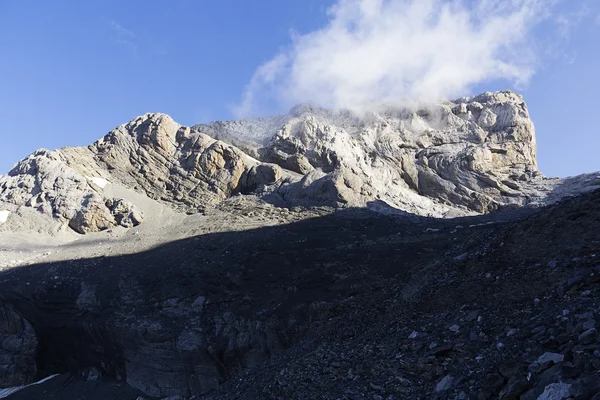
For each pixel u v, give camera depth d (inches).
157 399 1066.1
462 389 340.5
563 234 509.4
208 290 1182.9
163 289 1211.2
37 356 1273.4
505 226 659.4
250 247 1371.8
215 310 1122.7
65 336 1235.9
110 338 1160.2
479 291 496.1
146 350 1109.7
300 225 1502.2
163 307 1167.0
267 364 760.3
